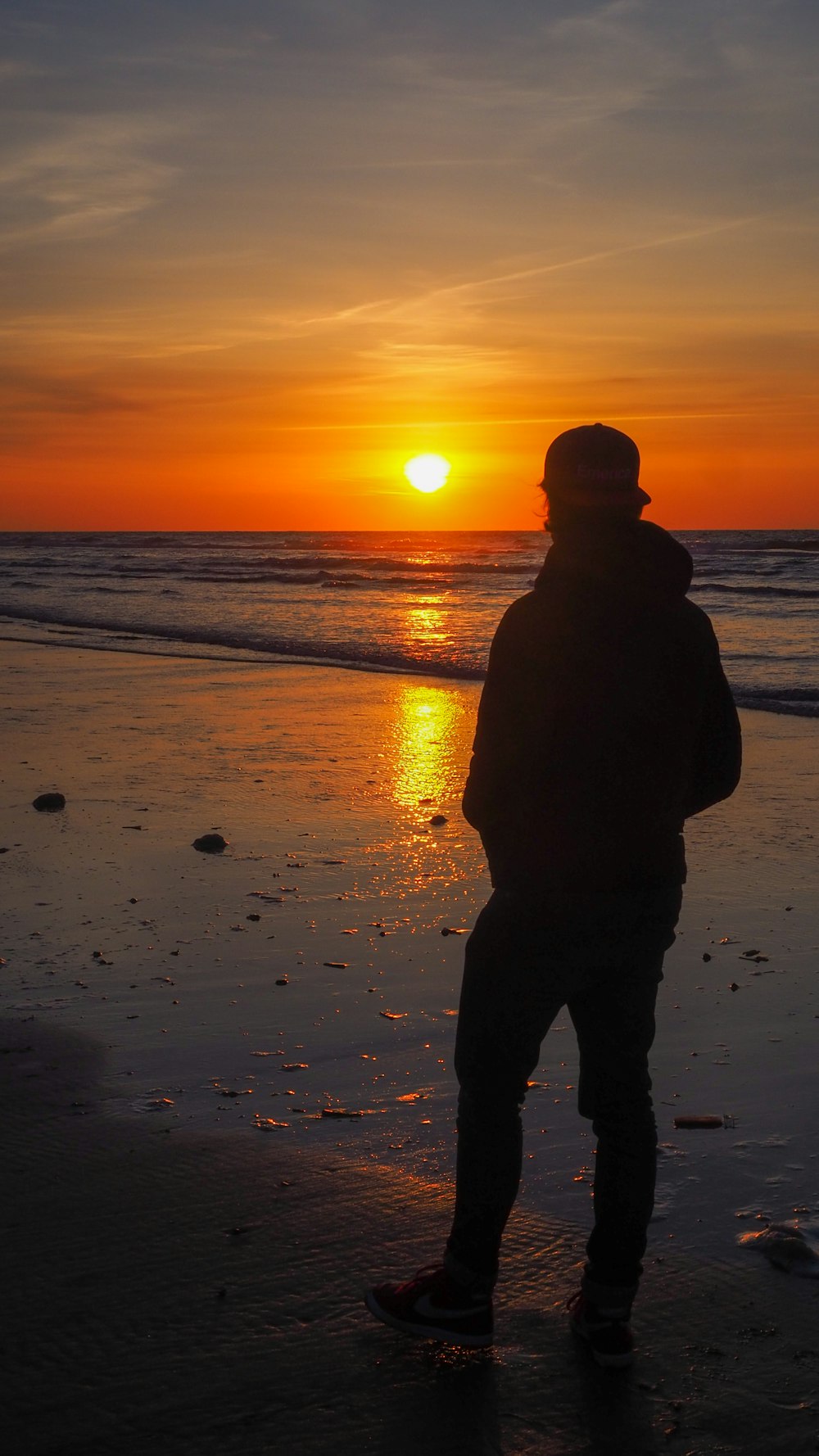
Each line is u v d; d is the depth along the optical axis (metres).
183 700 11.71
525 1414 2.08
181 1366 2.19
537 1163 2.96
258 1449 1.98
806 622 21.61
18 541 116.81
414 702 11.61
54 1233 2.63
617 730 2.16
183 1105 3.28
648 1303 2.39
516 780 2.18
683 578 2.24
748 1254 2.55
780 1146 3.02
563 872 2.18
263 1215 2.70
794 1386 2.14
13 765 8.33
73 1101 3.31
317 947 4.62
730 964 4.42
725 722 2.29
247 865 5.80
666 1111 3.23
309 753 8.84
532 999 2.25
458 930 4.80
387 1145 3.04
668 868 2.25
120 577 41.22
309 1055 3.62
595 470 2.20
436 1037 3.75
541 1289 2.46
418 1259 2.52
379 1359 2.22
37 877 5.59
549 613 2.17
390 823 6.66
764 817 6.80
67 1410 2.07
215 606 26.08
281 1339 2.27
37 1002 4.06
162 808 7.01
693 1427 2.04
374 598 29.25
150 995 4.12
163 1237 2.61
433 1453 1.98
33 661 15.38
